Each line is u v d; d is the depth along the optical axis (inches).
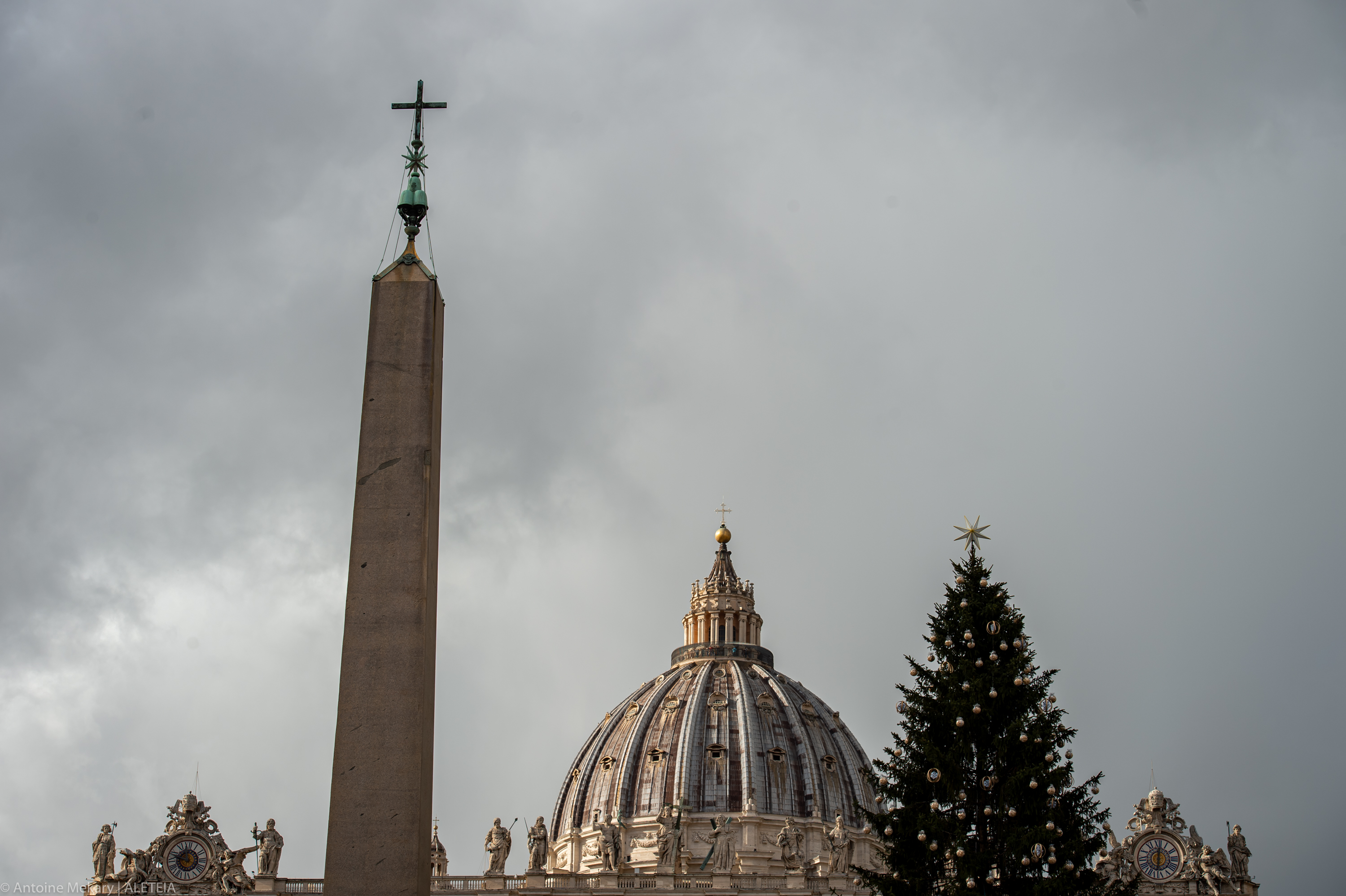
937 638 2603.3
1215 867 4881.9
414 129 1907.0
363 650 1643.7
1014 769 2440.9
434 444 1749.5
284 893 5012.3
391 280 1795.0
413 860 1588.3
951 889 2404.0
